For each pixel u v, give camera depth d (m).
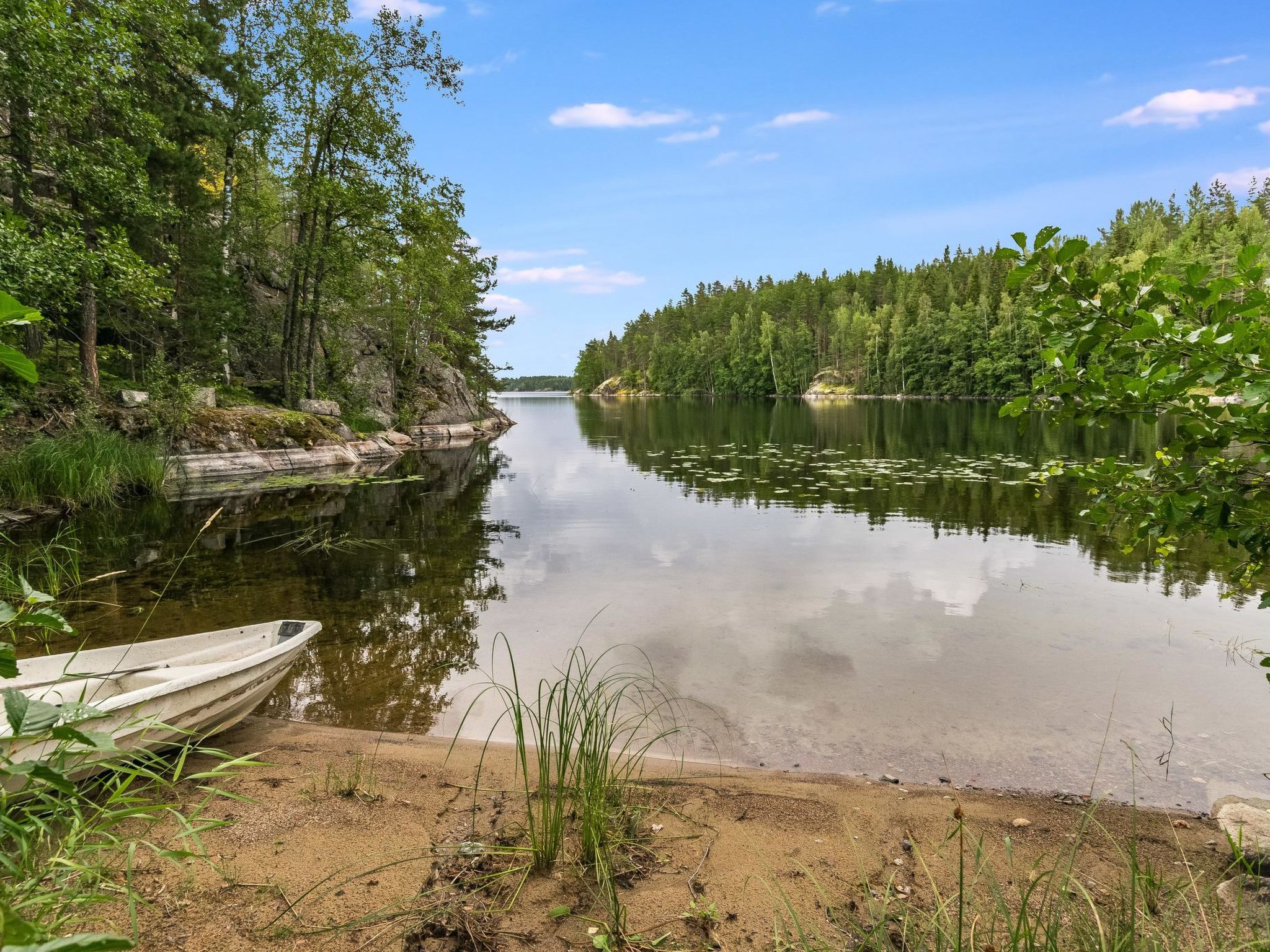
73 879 2.04
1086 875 2.49
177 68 16.00
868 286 95.81
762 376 87.19
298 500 12.33
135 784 3.00
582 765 2.83
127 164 11.71
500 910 2.26
